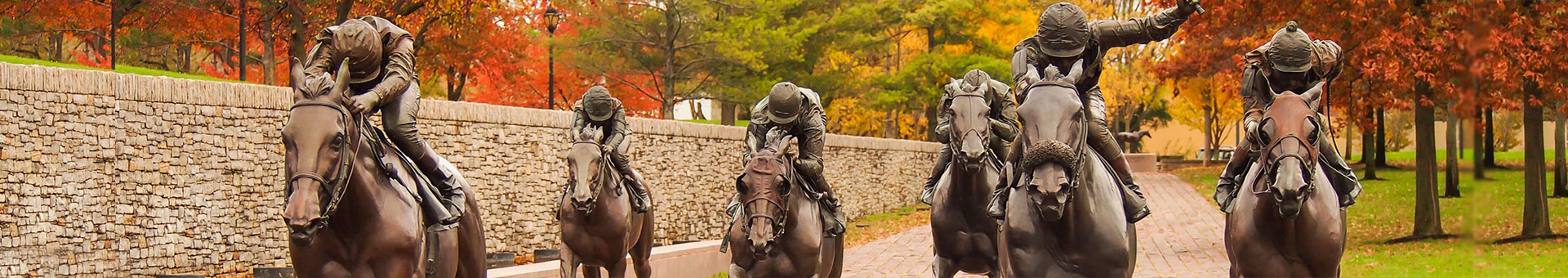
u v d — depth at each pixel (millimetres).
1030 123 7086
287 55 27641
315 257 6926
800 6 35594
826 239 9891
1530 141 21016
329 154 6281
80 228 12328
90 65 18484
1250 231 8719
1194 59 28844
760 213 8664
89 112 12492
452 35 28156
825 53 37375
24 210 11758
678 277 15570
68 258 12172
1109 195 7785
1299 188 7953
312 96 6391
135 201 12938
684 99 34562
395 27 7543
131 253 12859
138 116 13031
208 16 23844
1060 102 7105
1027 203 7676
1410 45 19016
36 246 11852
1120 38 9023
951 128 8242
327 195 6293
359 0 25031
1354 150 68375
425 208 7422
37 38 26656
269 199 14547
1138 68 50469
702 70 34219
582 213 11250
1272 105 8477
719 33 32562
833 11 36281
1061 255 7605
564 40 32094
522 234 18344
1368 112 28484
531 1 29344
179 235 13414
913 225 29000
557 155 19406
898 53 43656
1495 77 18062
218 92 13977
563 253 11812
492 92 30297
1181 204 31891
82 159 12383
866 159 32188
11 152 11641
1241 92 9445
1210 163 55531
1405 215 26406
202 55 33375
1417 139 21547
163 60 26938
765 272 9273
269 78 23875
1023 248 7645
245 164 14281
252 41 28219
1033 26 40219
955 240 9406
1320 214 8555
